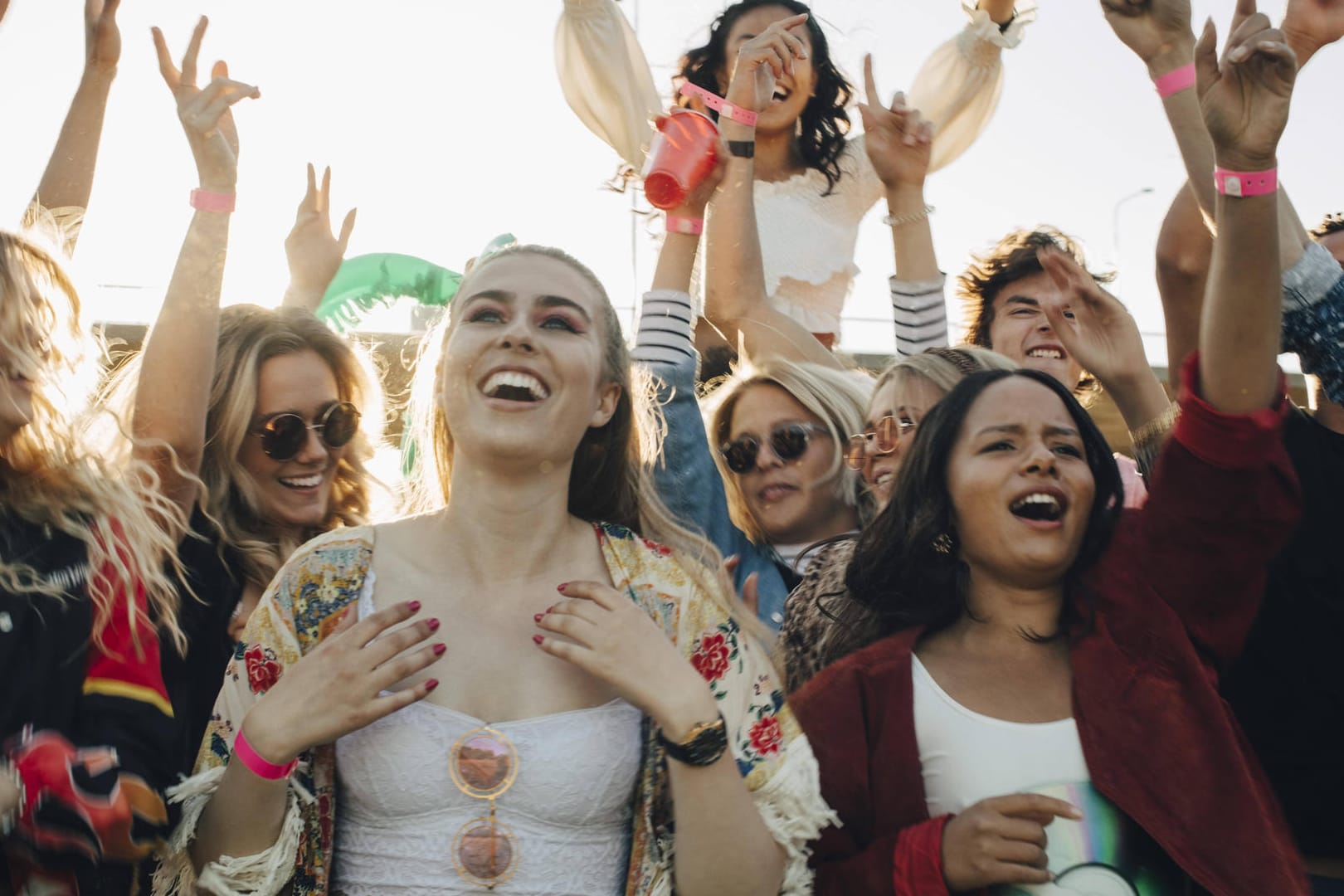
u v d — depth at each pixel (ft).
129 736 7.00
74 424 8.12
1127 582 8.18
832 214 13.80
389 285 13.79
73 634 7.08
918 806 7.61
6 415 7.61
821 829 7.70
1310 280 9.05
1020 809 7.23
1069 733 7.71
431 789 6.59
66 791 6.68
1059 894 7.29
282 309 10.62
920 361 10.10
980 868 7.10
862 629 8.73
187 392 8.93
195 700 8.44
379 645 6.51
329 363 10.53
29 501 7.50
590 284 7.83
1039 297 12.52
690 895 6.67
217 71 9.86
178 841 6.74
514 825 6.60
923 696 7.95
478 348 7.24
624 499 8.21
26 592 7.07
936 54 14.58
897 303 11.83
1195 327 9.96
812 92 13.60
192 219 9.18
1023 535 8.02
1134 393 9.53
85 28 10.96
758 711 7.22
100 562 7.36
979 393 8.49
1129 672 7.82
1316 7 9.89
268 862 6.53
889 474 10.00
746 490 11.07
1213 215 9.37
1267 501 7.91
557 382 7.23
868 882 7.38
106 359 10.49
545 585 7.25
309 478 10.18
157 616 7.90
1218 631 8.21
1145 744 7.57
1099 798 7.52
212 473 9.87
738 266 11.66
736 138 11.65
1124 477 11.41
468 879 6.51
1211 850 7.29
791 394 11.00
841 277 13.75
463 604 7.11
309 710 6.40
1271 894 7.19
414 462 9.56
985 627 8.30
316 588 7.16
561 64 13.85
